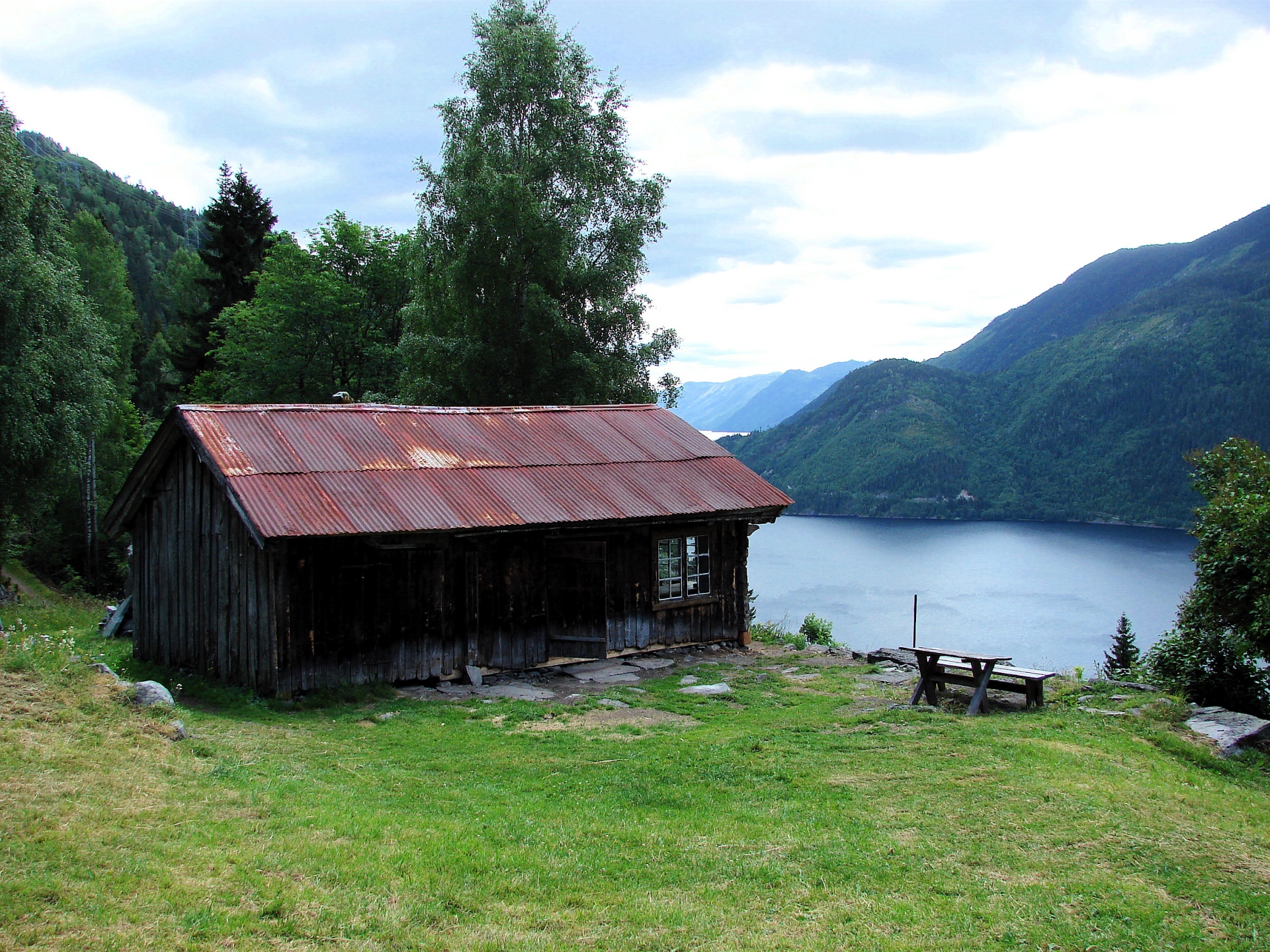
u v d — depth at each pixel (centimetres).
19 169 2703
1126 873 646
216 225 5231
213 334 4772
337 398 1658
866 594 9381
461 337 3216
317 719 1080
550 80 3247
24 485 2867
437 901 566
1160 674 1350
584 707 1198
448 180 3212
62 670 942
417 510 1302
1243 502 1270
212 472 1248
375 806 744
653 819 750
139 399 6412
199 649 1304
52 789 650
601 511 1485
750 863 655
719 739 1019
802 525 16638
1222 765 995
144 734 826
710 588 1694
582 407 1898
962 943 538
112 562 4338
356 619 1242
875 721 1102
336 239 4206
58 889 507
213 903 521
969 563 11725
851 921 566
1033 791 809
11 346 2581
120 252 6366
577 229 3269
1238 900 603
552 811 765
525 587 1434
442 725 1075
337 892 560
